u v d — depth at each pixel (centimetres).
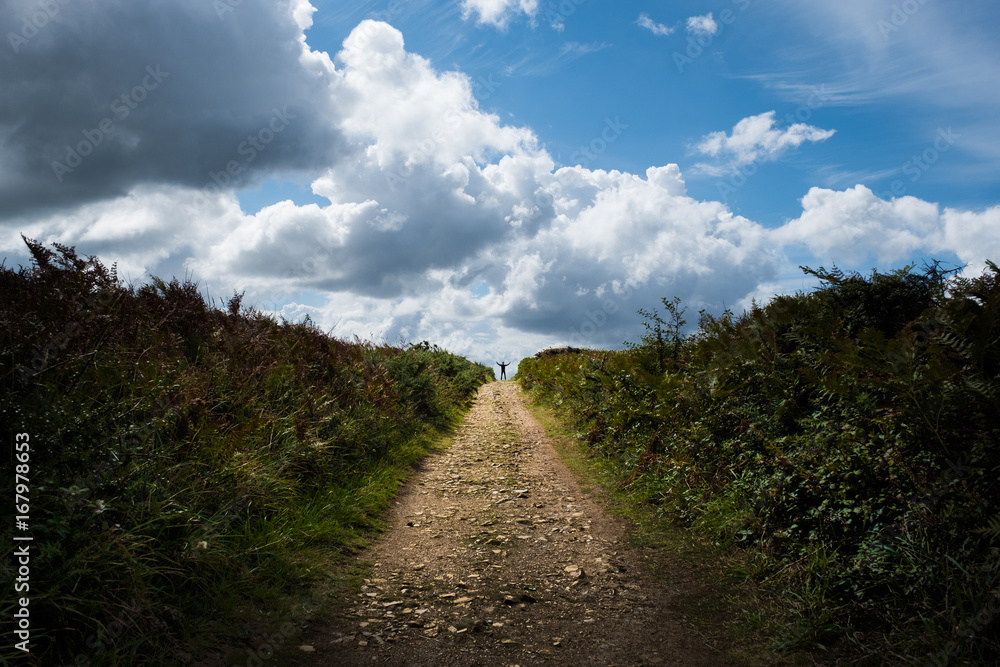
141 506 315
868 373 406
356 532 501
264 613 329
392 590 397
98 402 365
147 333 492
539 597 392
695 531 487
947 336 368
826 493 375
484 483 729
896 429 375
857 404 421
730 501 468
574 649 321
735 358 611
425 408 1146
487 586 409
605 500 636
